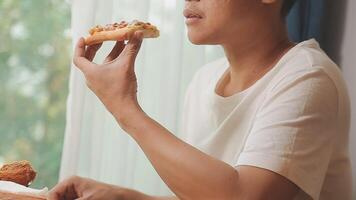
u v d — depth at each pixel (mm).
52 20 2846
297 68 1618
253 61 1795
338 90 1619
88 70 1619
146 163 2516
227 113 1795
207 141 1777
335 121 1606
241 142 1726
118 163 2449
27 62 2865
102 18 2410
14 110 2885
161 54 2516
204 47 2574
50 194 1745
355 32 2244
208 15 1704
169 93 2516
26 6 2828
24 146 2893
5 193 1628
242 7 1693
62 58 2871
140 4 2455
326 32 2449
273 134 1517
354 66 2234
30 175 1758
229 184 1458
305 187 1507
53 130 2893
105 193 1789
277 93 1589
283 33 1819
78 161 2389
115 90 1584
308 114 1544
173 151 1494
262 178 1474
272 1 1718
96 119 2414
